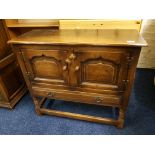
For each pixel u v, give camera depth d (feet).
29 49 3.97
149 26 7.04
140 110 5.57
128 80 3.79
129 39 3.58
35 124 5.24
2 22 5.42
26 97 6.58
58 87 4.50
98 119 4.88
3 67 5.51
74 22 5.36
